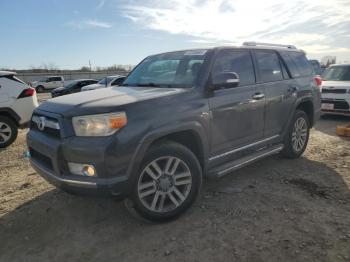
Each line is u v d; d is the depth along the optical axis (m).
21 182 4.84
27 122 7.68
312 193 4.04
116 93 3.58
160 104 3.25
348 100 8.86
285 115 4.98
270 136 4.76
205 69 3.80
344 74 9.99
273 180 4.50
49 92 35.97
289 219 3.40
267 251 2.86
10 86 7.41
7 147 7.34
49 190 4.42
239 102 4.04
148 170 3.22
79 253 2.97
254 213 3.55
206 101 3.64
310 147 6.18
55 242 3.17
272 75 4.82
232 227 3.28
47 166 3.38
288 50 5.45
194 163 3.49
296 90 5.16
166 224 3.39
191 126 3.43
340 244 2.93
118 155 2.91
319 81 5.93
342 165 5.05
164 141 3.36
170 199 3.40
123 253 2.94
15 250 3.07
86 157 2.91
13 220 3.63
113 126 2.92
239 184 4.38
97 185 2.89
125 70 56.72
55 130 3.19
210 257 2.82
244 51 4.46
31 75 45.97
